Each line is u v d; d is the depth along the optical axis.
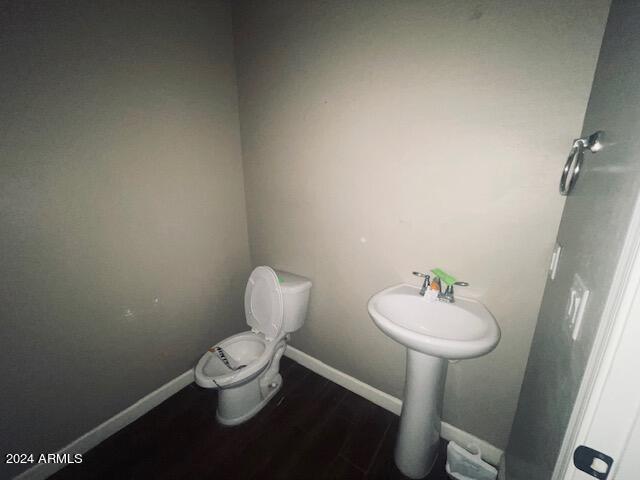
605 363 0.35
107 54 1.15
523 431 0.94
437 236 1.18
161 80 1.34
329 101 1.34
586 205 0.64
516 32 0.89
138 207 1.34
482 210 1.06
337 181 1.42
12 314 1.04
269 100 1.56
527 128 0.93
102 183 1.21
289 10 1.36
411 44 1.08
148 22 1.26
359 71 1.23
